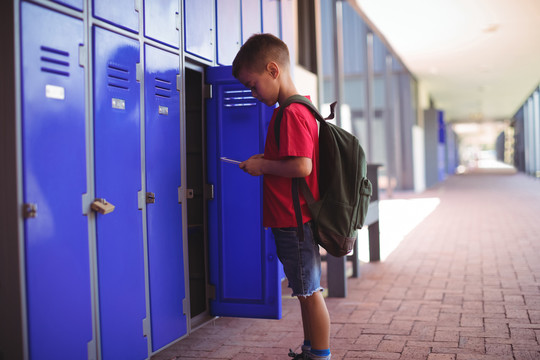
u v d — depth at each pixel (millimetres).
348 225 1788
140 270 2082
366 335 2680
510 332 2652
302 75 5465
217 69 2645
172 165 2299
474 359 2291
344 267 3510
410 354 2375
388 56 13570
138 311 2072
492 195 12430
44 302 1631
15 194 1547
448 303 3266
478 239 5832
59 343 1690
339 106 8180
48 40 1638
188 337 2727
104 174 1882
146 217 2123
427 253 5090
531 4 7938
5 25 1541
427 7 8117
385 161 14641
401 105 14469
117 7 1951
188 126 2900
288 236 1865
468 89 17953
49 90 1642
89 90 1815
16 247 1556
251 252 2631
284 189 1858
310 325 1941
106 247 1895
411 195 13234
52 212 1654
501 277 3941
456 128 39719
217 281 2689
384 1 7836
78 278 1765
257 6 3357
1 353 1607
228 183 2652
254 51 1844
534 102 19016
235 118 2633
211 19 2684
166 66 2266
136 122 2057
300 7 6055
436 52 11461
